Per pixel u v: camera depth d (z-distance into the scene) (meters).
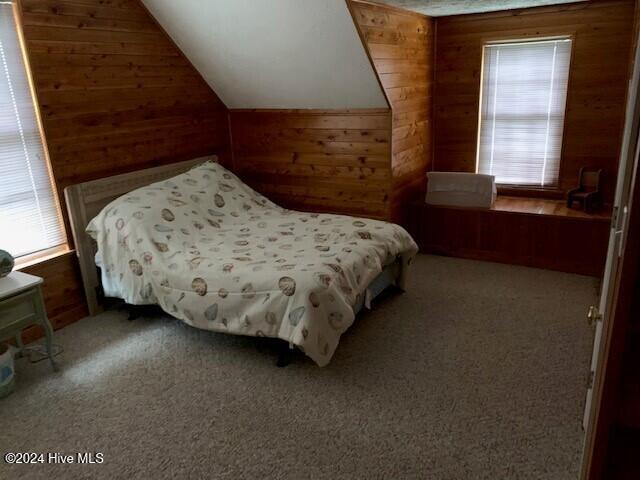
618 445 1.01
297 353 2.86
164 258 3.04
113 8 3.43
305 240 3.25
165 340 3.07
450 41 4.50
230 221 3.67
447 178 4.26
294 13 3.20
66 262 3.29
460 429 2.17
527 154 4.46
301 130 4.28
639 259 0.88
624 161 1.38
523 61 4.26
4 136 2.94
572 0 3.71
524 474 1.91
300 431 2.20
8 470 2.04
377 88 3.67
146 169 3.80
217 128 4.52
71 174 3.29
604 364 0.98
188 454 2.09
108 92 3.47
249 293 2.66
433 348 2.85
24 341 3.07
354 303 2.89
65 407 2.43
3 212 2.99
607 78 3.95
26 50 2.95
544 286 3.67
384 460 2.01
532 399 2.35
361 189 4.17
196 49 3.90
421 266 4.17
